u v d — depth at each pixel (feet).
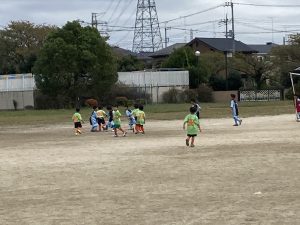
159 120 118.93
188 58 250.57
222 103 199.72
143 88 215.51
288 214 27.02
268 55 267.39
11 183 39.68
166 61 262.88
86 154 57.77
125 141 72.90
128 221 26.66
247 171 41.68
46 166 48.65
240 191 33.60
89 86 190.08
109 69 188.65
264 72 261.44
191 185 36.32
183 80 225.56
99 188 36.35
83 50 183.42
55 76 185.88
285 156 50.26
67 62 182.91
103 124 97.09
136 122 86.69
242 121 107.34
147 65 337.11
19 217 28.37
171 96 218.38
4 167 48.88
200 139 70.90
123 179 39.83
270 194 32.30
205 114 130.82
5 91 213.05
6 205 31.65
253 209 28.37
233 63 261.85
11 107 212.02
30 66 284.20
